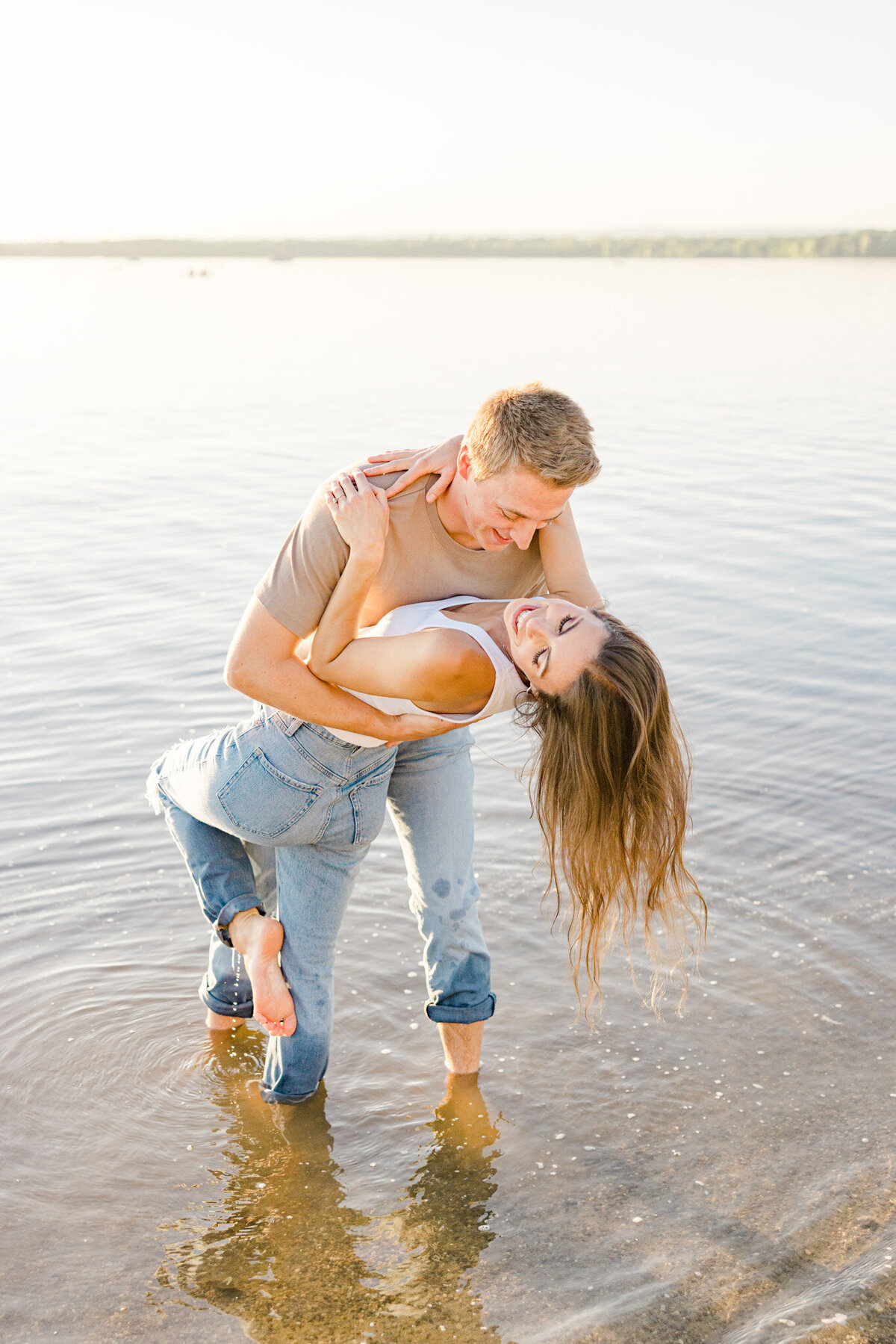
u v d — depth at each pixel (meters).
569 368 21.70
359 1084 3.20
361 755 2.84
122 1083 3.18
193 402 17.47
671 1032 3.35
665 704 2.62
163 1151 2.91
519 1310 2.38
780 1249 2.51
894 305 45.00
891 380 20.03
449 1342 2.29
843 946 3.69
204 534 9.12
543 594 3.17
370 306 47.72
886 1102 3.00
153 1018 3.46
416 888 3.14
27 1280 2.46
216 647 6.49
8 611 7.16
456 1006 3.15
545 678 2.60
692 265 150.00
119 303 53.50
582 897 2.78
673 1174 2.78
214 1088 3.18
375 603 2.85
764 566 8.40
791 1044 3.26
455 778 3.12
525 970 3.69
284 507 10.12
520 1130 2.98
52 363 24.06
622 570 8.30
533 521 2.64
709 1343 2.26
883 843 4.32
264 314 42.31
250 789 2.84
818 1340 2.24
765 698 5.85
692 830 4.45
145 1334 2.32
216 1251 2.56
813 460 12.49
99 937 3.82
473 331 32.00
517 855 4.38
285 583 2.64
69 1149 2.91
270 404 17.03
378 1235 2.61
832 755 5.12
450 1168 2.84
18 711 5.59
